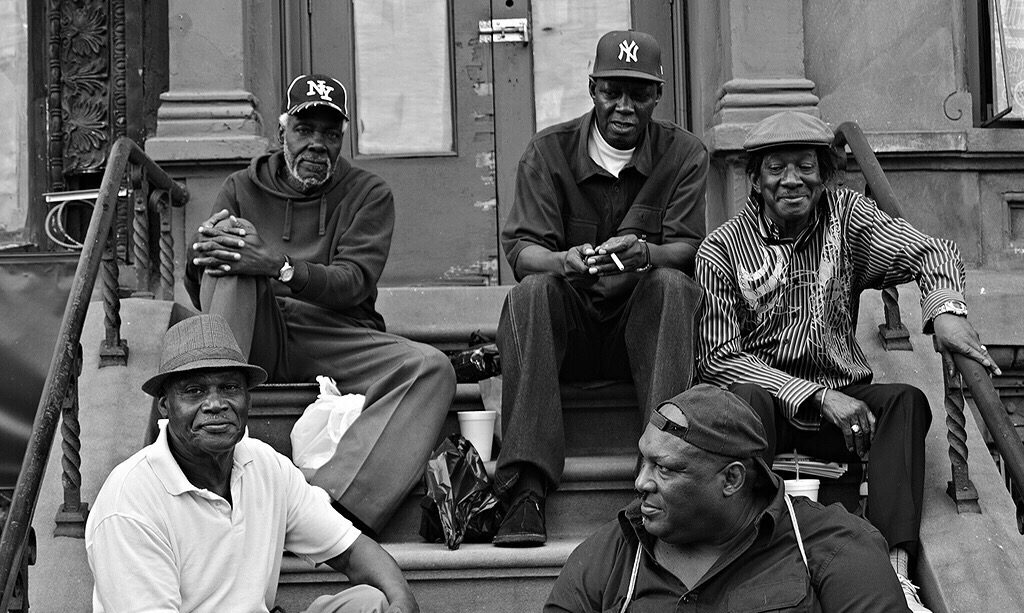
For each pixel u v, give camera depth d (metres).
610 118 4.27
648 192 4.35
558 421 3.94
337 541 3.40
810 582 2.77
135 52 5.89
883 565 2.78
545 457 3.88
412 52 5.88
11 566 3.18
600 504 4.07
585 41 5.89
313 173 4.52
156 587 3.07
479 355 4.48
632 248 4.02
